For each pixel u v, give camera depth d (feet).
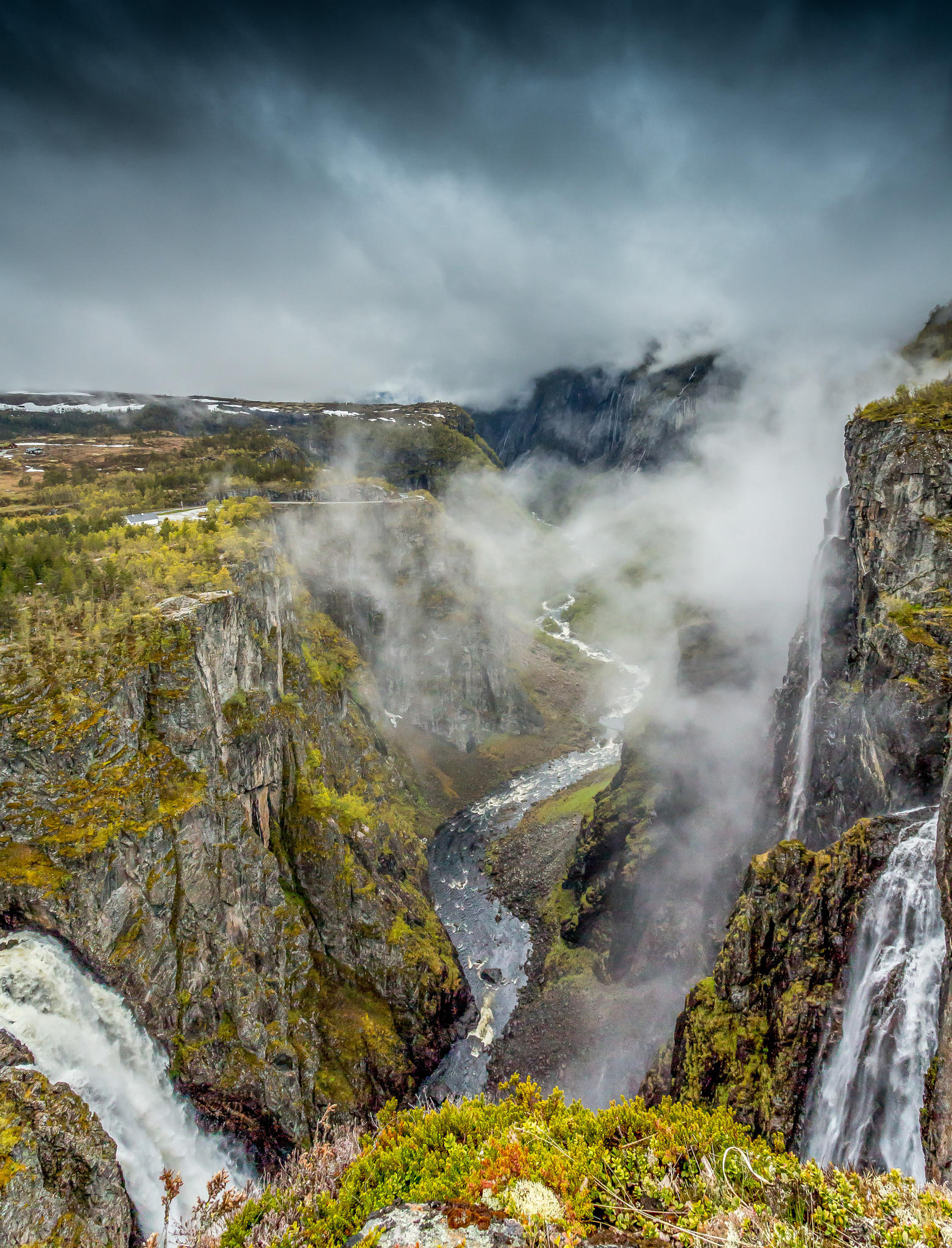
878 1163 105.91
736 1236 56.65
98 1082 134.82
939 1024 99.86
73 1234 104.73
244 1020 169.89
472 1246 59.41
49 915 139.13
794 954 133.28
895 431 179.73
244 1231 71.46
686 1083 141.59
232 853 181.98
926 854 118.83
